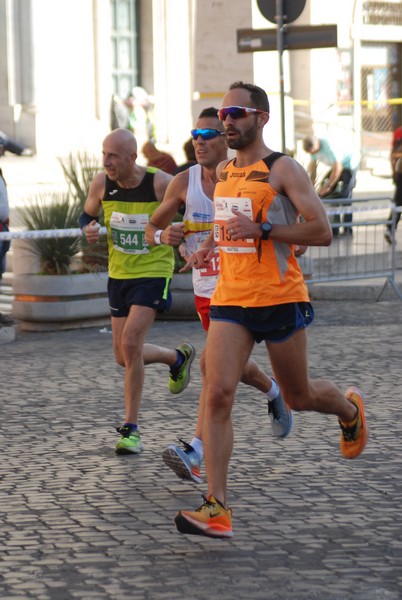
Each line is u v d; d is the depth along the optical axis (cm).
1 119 4362
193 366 1775
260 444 1279
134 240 1283
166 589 847
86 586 856
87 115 4512
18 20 4362
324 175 3231
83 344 1989
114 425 1384
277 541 954
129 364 1260
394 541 951
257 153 965
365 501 1062
